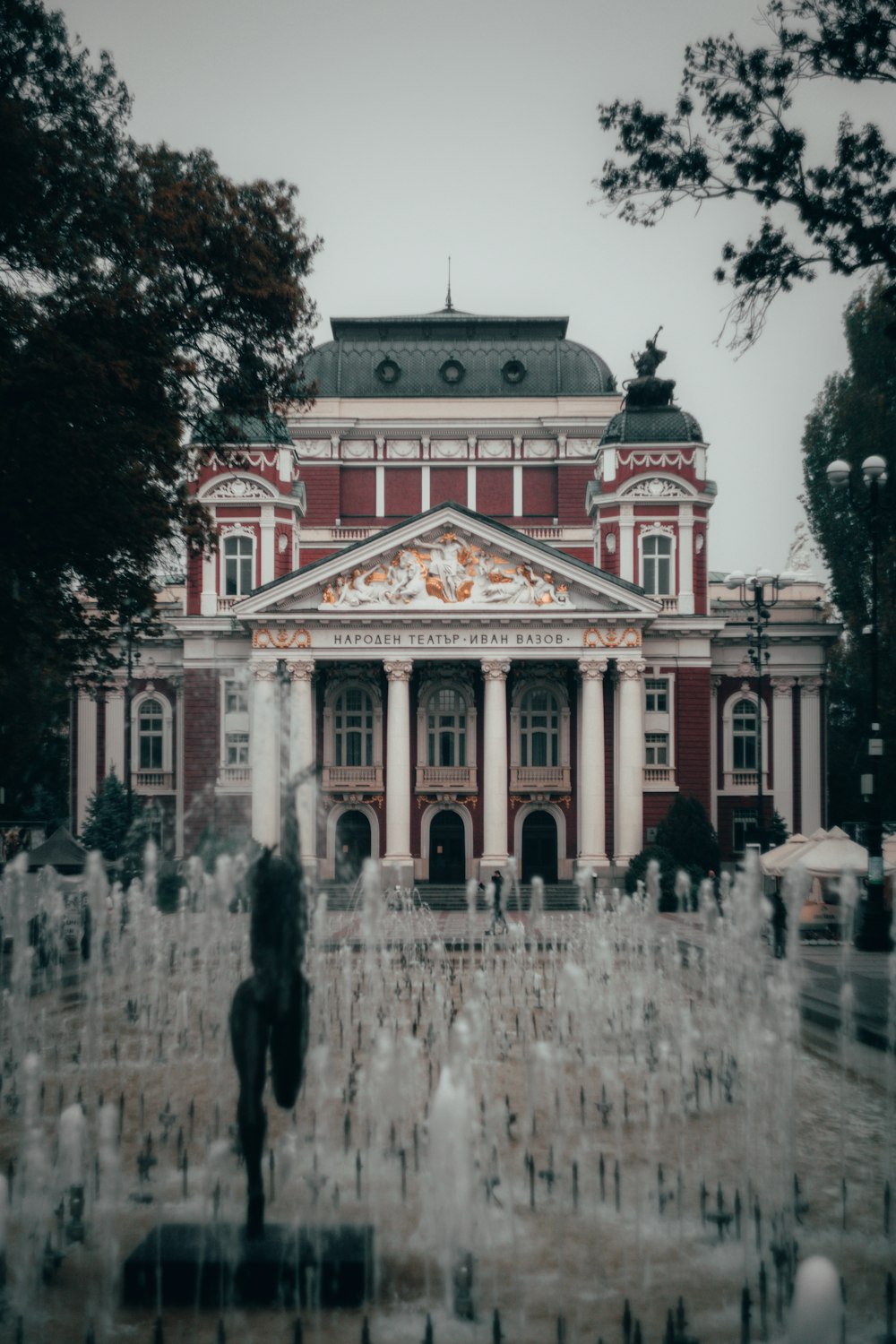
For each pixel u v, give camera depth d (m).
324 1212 14.23
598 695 65.44
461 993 30.17
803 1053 22.52
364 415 79.88
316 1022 25.66
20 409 29.06
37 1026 25.61
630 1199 14.86
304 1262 11.92
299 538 76.19
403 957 38.47
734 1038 23.91
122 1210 14.45
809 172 25.00
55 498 30.66
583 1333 11.30
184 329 32.50
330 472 79.44
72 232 29.62
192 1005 28.16
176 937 38.72
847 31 23.97
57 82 30.02
